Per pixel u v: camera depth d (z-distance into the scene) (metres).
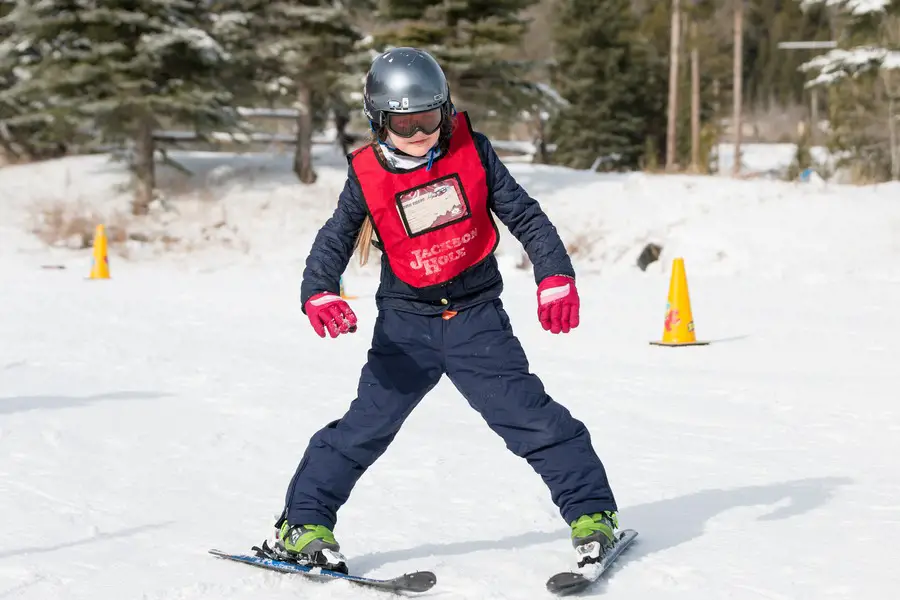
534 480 5.73
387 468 6.04
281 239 26.19
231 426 7.23
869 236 21.66
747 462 6.14
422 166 3.89
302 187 29.44
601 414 7.64
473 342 4.00
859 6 28.75
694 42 48.31
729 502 5.23
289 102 30.28
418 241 3.91
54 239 25.16
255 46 28.80
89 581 4.11
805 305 14.89
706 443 6.66
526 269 21.92
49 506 5.24
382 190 3.89
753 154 67.62
